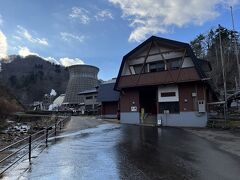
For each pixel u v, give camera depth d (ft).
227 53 200.85
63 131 79.87
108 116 151.94
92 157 38.17
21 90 466.70
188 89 91.15
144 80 98.73
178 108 92.32
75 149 45.52
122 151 42.22
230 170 29.89
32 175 29.17
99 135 65.16
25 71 562.66
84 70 377.09
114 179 26.81
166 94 95.09
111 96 149.59
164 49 98.27
